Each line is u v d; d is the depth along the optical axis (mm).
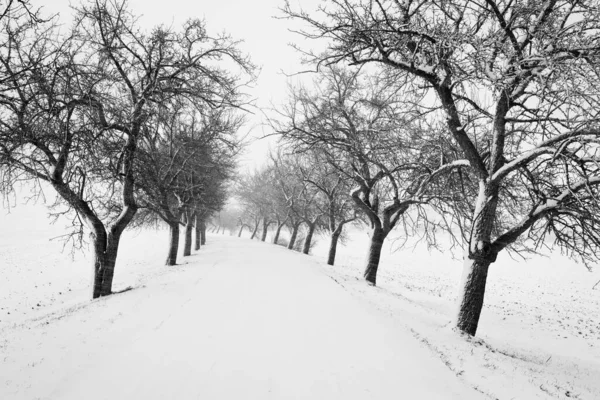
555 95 6320
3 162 8023
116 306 9086
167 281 12773
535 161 8734
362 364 5742
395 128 11633
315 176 27703
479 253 8969
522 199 10617
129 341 6461
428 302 17109
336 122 14805
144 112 11242
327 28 7895
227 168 26312
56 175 10195
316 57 8547
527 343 12703
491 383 5648
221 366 5461
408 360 6027
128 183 11891
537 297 23000
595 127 6496
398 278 26938
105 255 11688
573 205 8203
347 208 26047
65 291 17922
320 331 7316
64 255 29062
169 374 5145
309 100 17094
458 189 12844
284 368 5469
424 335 7992
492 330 14031
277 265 18250
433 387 5105
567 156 7359
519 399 5168
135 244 36219
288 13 8008
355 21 7883
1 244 35250
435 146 11453
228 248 30062
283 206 38844
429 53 7895
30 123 8102
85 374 5102
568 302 21844
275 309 8930
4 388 4645
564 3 7156
